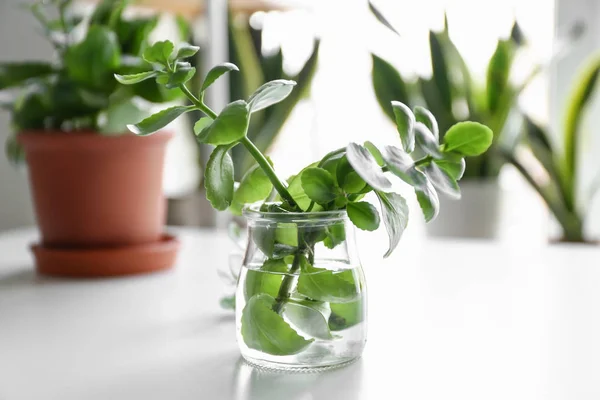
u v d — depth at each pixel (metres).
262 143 1.67
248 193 0.62
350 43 1.94
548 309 0.71
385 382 0.57
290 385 0.57
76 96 0.81
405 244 1.02
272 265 0.58
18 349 0.64
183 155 1.60
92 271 0.83
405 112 0.57
